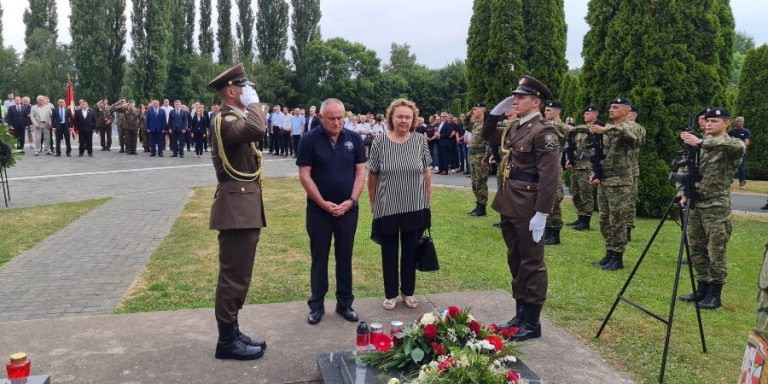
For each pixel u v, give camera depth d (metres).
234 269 3.65
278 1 52.94
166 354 3.79
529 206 4.03
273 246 7.39
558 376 3.53
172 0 48.25
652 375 3.77
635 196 7.67
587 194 9.02
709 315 5.09
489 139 4.56
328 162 4.39
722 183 5.29
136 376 3.46
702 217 5.36
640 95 10.04
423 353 3.11
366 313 4.69
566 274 6.31
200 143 20.72
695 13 9.89
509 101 4.27
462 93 53.03
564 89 16.66
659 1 9.84
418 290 5.52
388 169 4.56
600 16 10.62
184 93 48.03
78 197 11.17
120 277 5.88
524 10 16.58
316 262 4.45
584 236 8.56
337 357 3.46
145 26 42.84
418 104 54.03
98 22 42.94
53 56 47.91
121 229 8.30
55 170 15.27
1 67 45.22
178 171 15.90
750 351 2.22
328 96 51.56
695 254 5.46
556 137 3.98
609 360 4.00
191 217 9.30
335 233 4.49
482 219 9.63
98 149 22.69
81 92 43.84
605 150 6.86
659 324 4.76
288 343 4.02
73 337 4.07
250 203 3.63
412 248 4.76
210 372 3.54
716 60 10.01
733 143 5.22
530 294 4.10
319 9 53.50
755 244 8.32
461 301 5.02
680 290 5.83
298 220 9.27
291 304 4.89
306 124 22.12
